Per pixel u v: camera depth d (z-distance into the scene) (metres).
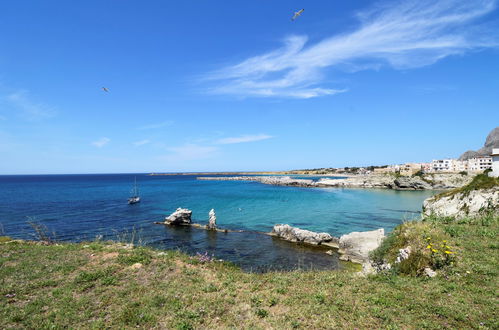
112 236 31.84
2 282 10.32
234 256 24.94
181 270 12.24
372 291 9.34
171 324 7.70
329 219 43.12
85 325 7.68
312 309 8.24
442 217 18.58
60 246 16.05
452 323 7.07
